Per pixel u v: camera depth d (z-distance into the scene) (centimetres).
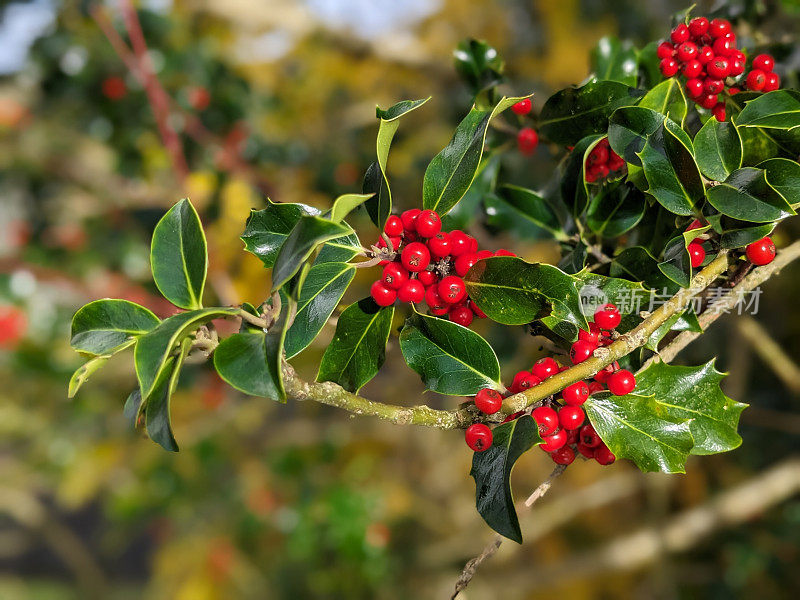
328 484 172
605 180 63
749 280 58
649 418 57
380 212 57
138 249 158
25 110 166
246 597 199
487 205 68
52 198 170
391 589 171
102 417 188
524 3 193
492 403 55
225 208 124
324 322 58
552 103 63
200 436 166
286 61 205
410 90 204
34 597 293
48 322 155
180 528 209
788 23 83
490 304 57
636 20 169
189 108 142
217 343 56
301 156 160
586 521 197
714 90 60
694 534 148
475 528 175
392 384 156
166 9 146
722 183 57
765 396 147
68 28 139
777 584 162
